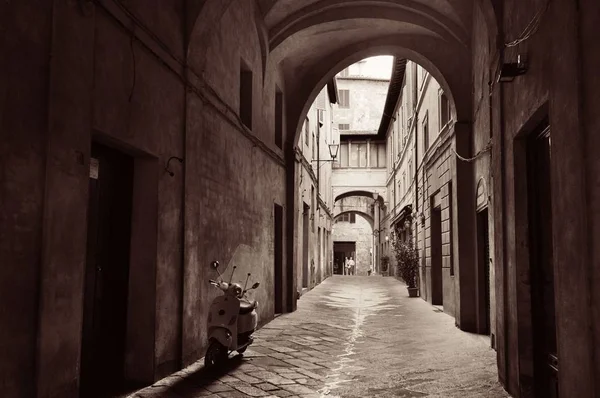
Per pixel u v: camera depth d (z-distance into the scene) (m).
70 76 4.16
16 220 3.58
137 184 5.98
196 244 7.03
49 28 3.94
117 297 5.76
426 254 16.80
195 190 7.00
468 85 11.00
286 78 13.74
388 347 8.55
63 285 4.05
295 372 6.56
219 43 8.10
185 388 5.63
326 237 31.11
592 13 3.12
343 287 23.84
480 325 9.98
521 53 4.89
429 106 15.91
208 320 6.73
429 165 15.72
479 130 9.61
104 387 5.49
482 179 9.26
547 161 5.00
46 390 3.83
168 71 6.23
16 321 3.58
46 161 3.86
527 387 5.22
